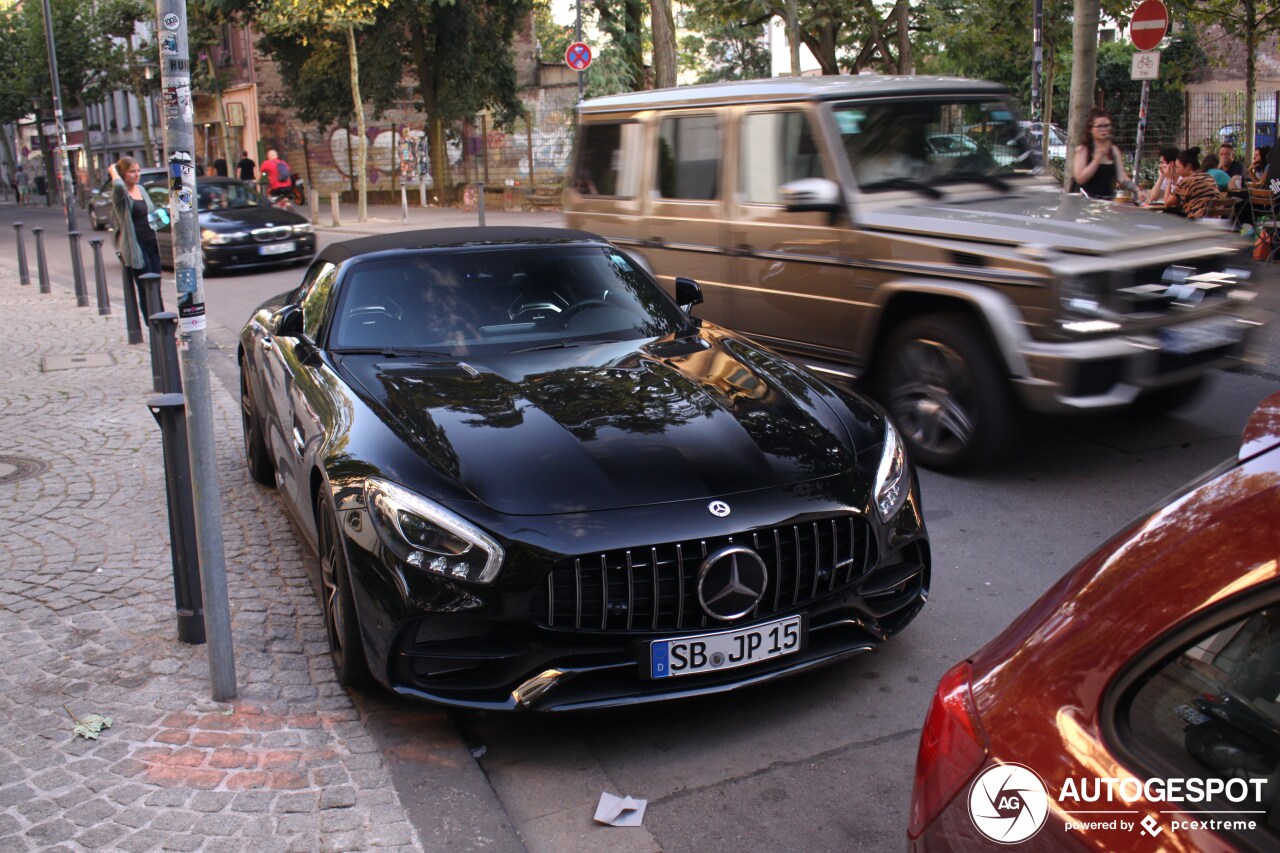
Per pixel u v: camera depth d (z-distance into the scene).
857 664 4.00
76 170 61.59
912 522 3.76
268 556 5.14
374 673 3.46
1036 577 4.73
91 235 27.78
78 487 6.34
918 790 1.78
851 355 6.55
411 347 4.67
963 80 7.22
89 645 4.21
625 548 3.27
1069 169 11.90
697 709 3.73
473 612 3.27
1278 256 12.47
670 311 5.18
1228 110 21.23
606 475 3.48
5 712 3.69
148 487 6.32
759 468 3.57
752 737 3.54
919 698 3.73
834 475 3.62
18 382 9.46
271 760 3.36
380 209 32.34
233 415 8.08
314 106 32.50
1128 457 6.37
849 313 6.51
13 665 4.04
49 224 35.72
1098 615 1.59
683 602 3.32
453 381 4.23
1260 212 13.11
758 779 3.30
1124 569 1.60
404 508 3.39
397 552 3.34
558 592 3.27
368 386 4.21
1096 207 6.43
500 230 5.60
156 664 4.03
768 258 7.02
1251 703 1.39
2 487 6.36
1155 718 1.47
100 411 8.27
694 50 46.91
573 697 3.32
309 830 3.00
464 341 4.71
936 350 6.03
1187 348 5.67
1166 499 1.68
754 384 4.21
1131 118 21.25
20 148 69.44
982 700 1.69
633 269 5.36
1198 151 12.43
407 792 3.21
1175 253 5.61
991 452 5.88
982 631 4.23
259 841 2.95
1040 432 6.92
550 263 5.19
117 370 9.91
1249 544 1.46
